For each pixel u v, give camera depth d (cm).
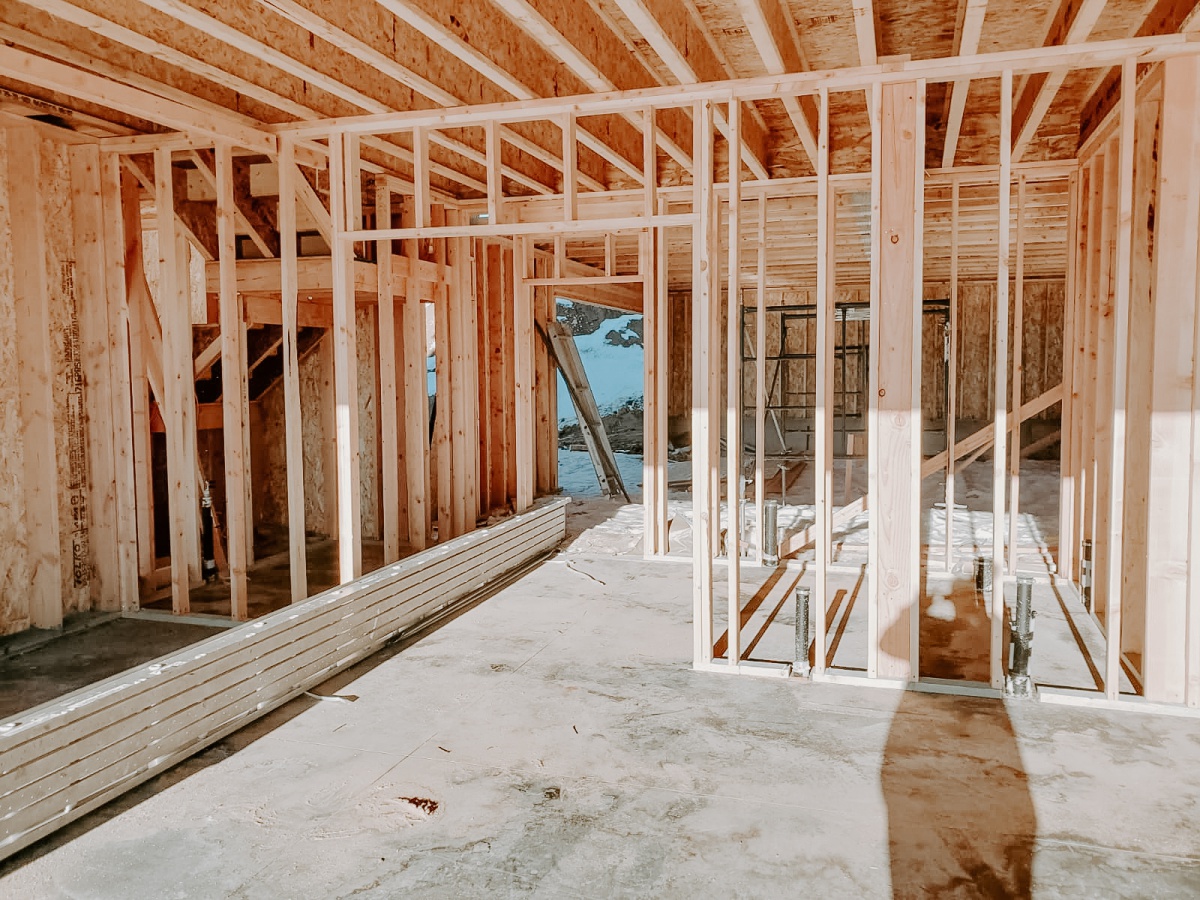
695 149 416
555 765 323
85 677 434
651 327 687
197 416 675
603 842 270
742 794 300
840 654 445
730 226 418
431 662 438
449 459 759
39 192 495
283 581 629
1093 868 253
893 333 391
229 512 512
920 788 303
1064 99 562
